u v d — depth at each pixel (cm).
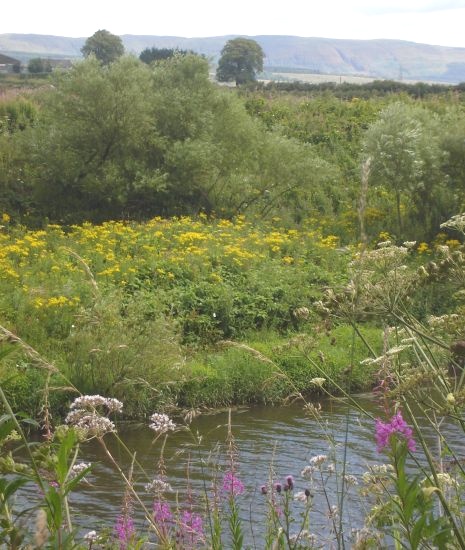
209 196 2486
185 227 2102
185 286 1675
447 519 259
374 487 346
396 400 304
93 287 516
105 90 2353
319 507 638
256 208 2525
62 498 252
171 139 2455
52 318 1410
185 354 1330
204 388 1254
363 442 824
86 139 2361
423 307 1551
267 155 2503
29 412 1101
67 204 2352
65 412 1129
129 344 1158
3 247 1792
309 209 2573
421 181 2345
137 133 2381
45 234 1945
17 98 3016
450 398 295
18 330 1344
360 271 339
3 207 2275
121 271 1675
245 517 641
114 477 874
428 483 284
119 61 2441
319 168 2531
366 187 319
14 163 2445
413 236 2316
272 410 1247
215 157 2389
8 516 251
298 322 1641
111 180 2316
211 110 2506
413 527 256
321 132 3275
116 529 366
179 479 842
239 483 437
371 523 329
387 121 2348
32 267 1684
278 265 1875
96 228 2006
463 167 2392
